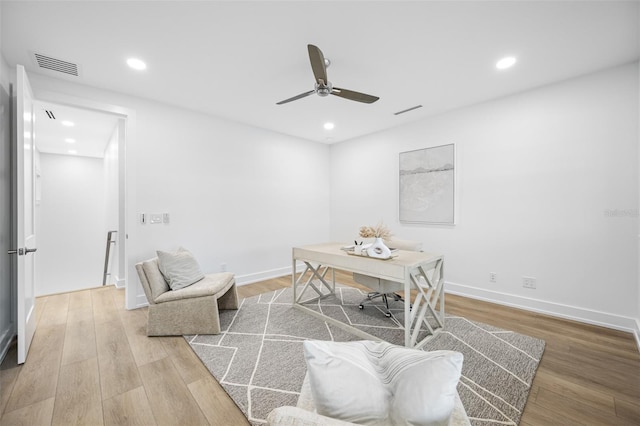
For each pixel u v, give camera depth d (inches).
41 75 101.7
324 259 109.6
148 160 126.4
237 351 86.0
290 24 76.9
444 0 68.2
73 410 61.2
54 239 230.7
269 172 175.6
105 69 99.2
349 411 28.4
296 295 134.9
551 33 80.5
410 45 86.6
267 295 141.1
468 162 136.6
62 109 130.0
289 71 102.4
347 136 190.9
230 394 66.3
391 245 125.4
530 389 67.8
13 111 94.7
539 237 116.5
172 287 103.7
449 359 29.6
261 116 150.0
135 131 122.6
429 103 132.3
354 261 98.6
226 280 112.3
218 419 59.1
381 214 178.1
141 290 124.1
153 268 101.6
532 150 117.5
